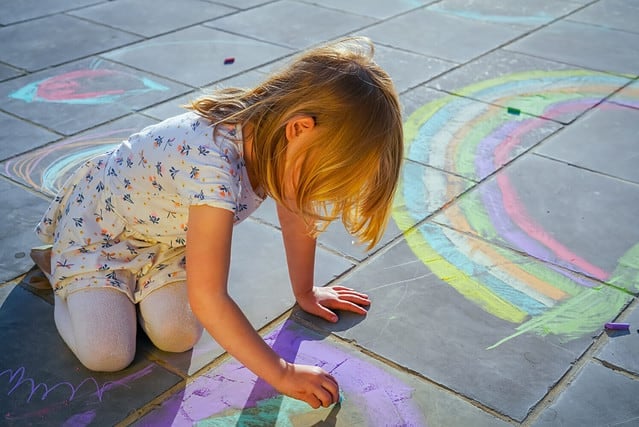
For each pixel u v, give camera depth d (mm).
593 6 5496
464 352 2168
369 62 1758
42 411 1917
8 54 4305
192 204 1772
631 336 2250
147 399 1967
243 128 1846
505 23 5102
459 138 3496
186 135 1882
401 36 4797
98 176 2156
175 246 2158
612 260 2617
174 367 2080
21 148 3260
